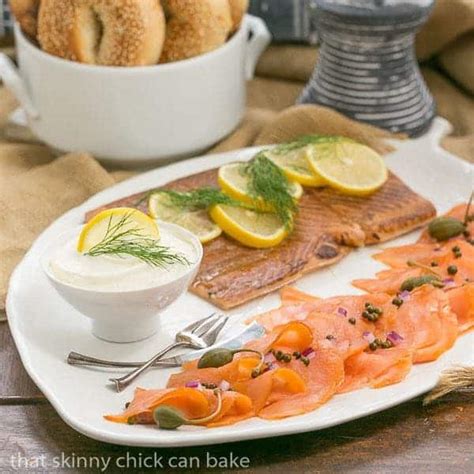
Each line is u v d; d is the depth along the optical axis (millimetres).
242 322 2512
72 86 2977
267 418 2146
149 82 2959
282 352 2281
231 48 3064
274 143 3178
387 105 3246
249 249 2693
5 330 2533
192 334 2406
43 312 2479
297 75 3605
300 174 2922
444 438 2217
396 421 2254
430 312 2406
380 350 2322
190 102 3029
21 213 2877
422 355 2311
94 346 2398
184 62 2975
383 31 3133
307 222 2799
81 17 2922
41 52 3002
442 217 2809
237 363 2240
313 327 2340
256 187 2791
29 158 3176
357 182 2912
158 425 2125
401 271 2656
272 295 2600
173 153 3096
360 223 2791
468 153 3203
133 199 2836
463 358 2322
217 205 2734
